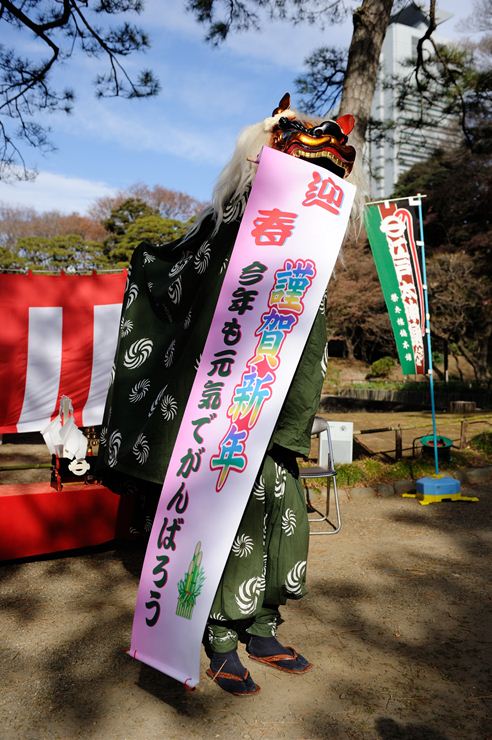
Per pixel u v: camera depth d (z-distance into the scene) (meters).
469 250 20.64
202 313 2.20
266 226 2.09
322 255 2.08
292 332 2.01
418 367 5.16
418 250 5.00
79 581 3.26
